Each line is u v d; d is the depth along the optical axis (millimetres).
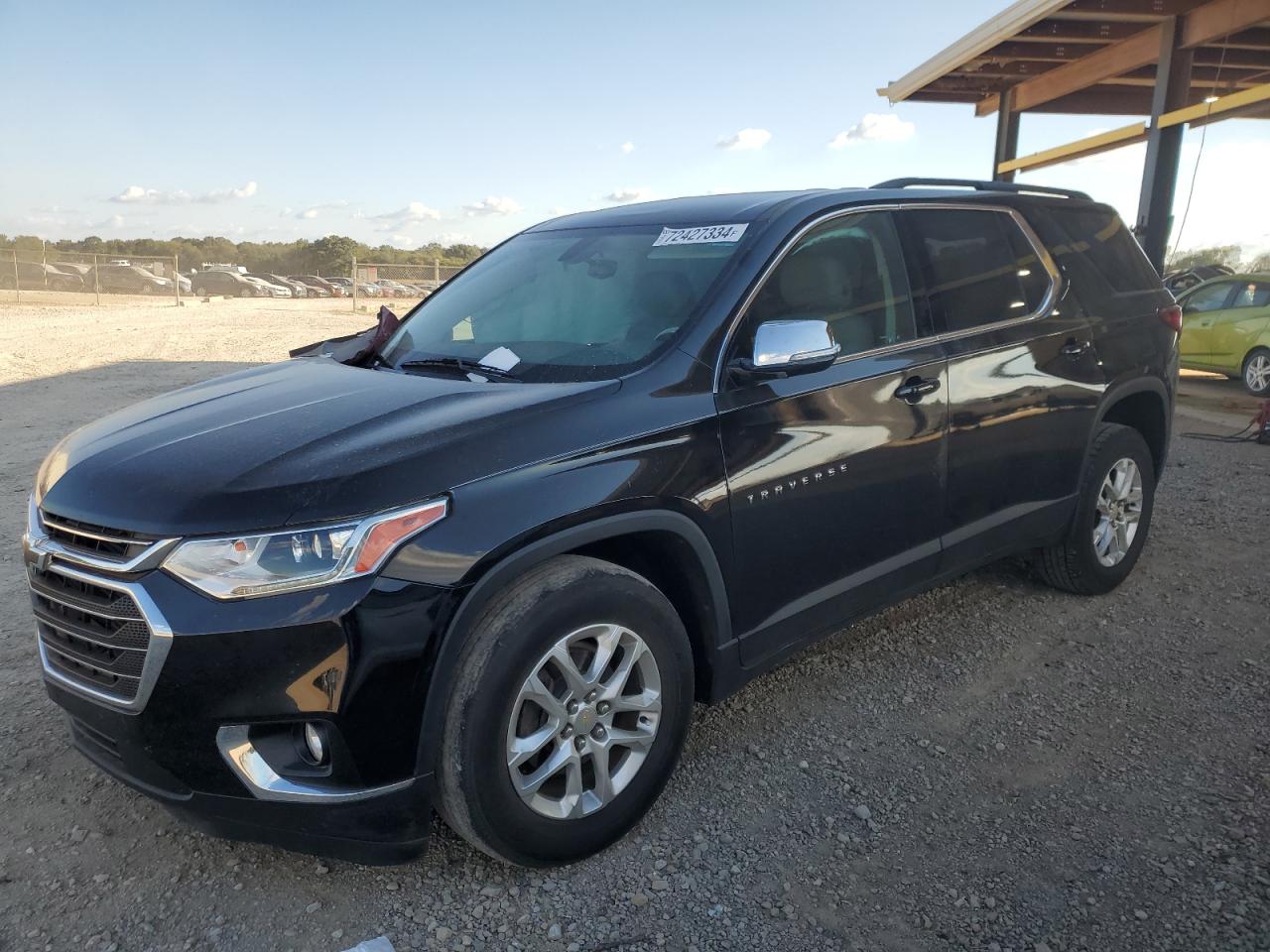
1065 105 15539
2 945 2268
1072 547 4234
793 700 3496
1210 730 3240
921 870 2553
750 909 2410
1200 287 12320
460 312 3518
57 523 2408
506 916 2385
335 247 84938
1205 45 11492
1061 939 2289
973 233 3797
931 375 3381
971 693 3537
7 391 10492
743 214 3266
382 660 2160
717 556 2770
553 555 2410
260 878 2525
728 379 2834
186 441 2523
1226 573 4727
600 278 3287
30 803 2846
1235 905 2381
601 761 2553
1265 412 8047
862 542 3229
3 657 3816
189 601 2129
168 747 2191
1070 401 3982
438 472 2271
